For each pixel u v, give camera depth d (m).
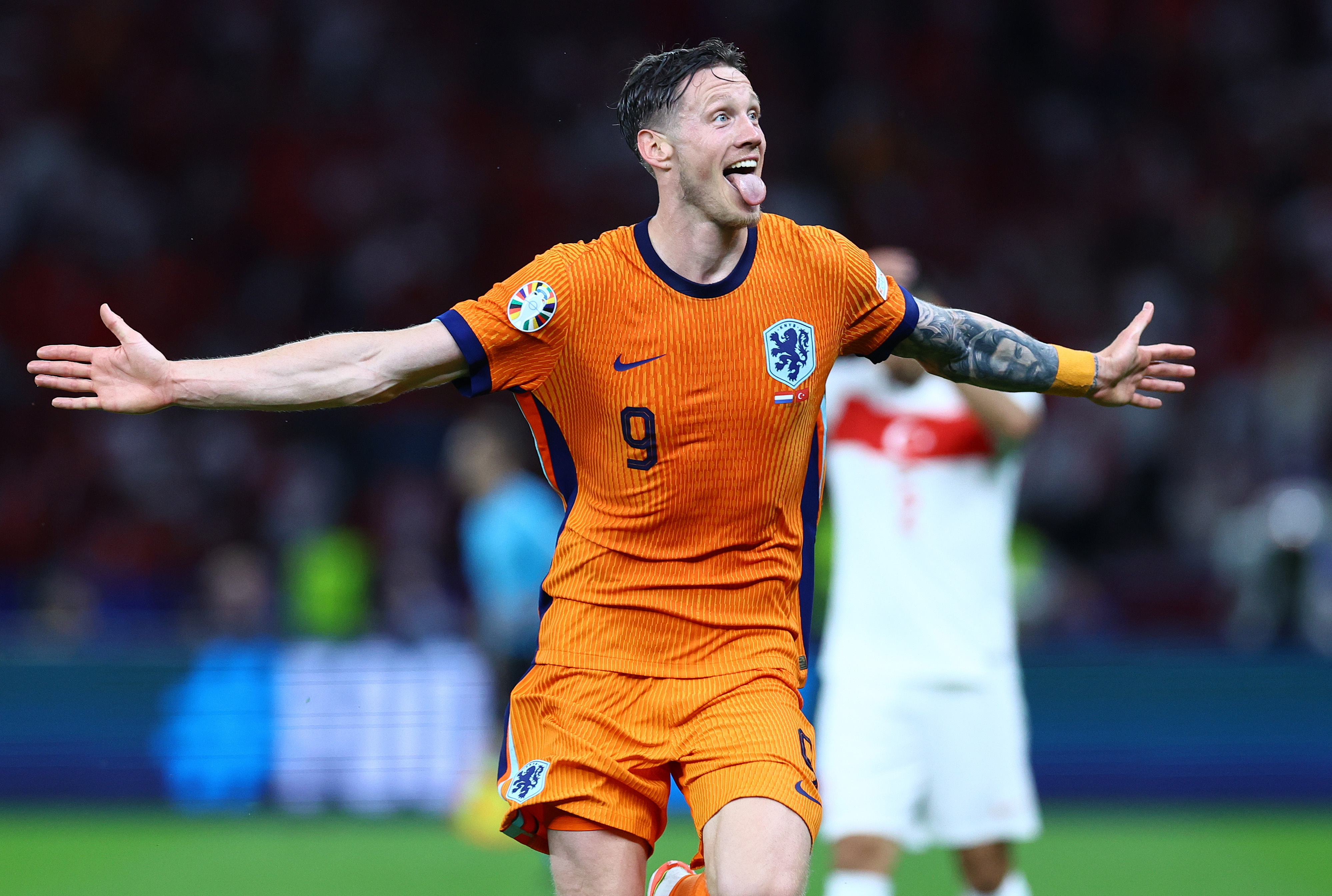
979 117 68.62
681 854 29.41
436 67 68.25
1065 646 37.69
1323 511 43.31
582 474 12.77
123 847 31.22
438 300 62.22
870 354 13.38
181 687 36.12
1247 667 36.28
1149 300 62.09
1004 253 64.62
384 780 35.75
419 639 39.00
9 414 55.72
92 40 66.75
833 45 70.25
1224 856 29.81
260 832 33.44
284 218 63.50
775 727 12.42
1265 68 69.88
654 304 12.34
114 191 63.53
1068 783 36.03
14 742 35.84
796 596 13.15
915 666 19.61
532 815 12.97
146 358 11.72
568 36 69.69
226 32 67.50
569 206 64.94
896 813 19.55
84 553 51.47
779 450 12.52
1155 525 52.91
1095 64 69.94
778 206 65.69
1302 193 66.06
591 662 12.63
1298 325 60.75
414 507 51.62
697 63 12.39
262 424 53.62
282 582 49.59
